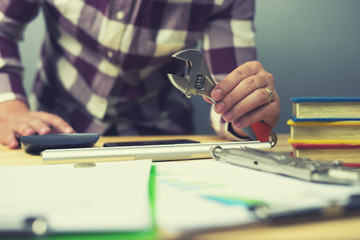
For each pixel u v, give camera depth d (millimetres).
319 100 478
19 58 979
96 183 309
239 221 207
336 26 1394
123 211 221
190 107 1218
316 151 475
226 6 935
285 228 212
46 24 1047
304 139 485
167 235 196
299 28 1376
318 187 280
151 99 1084
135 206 231
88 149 476
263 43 1360
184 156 502
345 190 265
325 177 297
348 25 1398
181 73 1074
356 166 459
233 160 420
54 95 1102
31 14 1011
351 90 1418
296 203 222
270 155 370
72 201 245
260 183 302
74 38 988
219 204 236
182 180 324
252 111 626
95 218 209
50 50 1054
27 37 1292
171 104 1132
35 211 219
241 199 239
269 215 212
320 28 1387
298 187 281
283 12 1361
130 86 1025
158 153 490
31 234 201
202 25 949
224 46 911
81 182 314
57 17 959
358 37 1402
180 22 933
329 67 1402
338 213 233
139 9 885
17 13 963
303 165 325
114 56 937
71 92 1031
